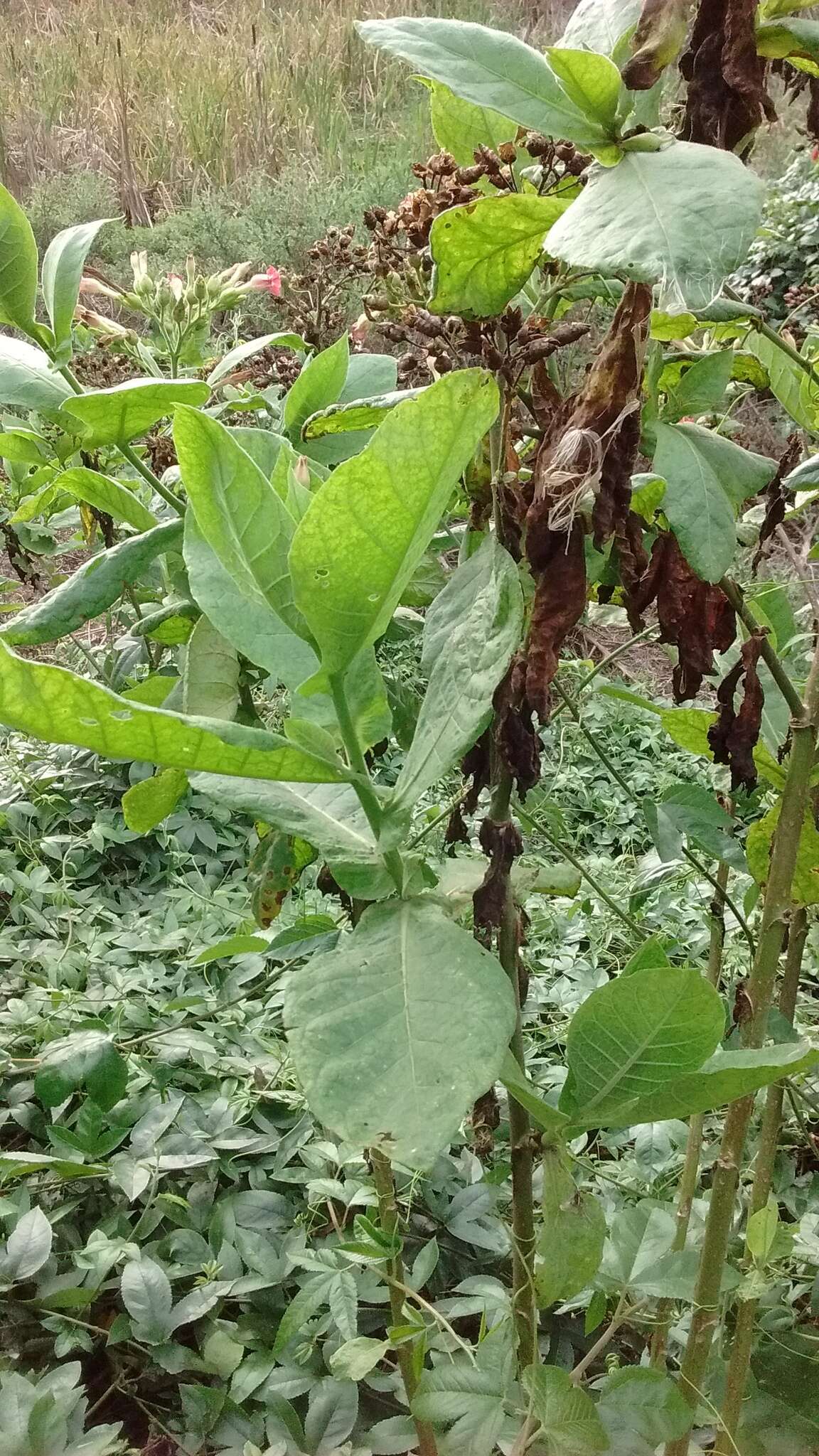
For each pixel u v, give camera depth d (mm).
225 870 3277
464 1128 1889
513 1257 1070
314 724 844
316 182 6883
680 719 1392
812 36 833
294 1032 718
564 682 2580
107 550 1186
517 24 9242
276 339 1486
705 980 772
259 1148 2137
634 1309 1249
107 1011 2475
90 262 6617
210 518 797
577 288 1003
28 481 2318
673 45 796
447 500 747
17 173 8352
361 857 836
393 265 1110
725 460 1002
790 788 1072
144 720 706
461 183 979
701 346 1368
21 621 1143
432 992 724
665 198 738
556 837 1833
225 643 1196
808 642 1602
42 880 2900
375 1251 1293
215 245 6375
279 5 10195
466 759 946
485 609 810
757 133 881
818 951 1909
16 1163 1929
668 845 1338
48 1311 1849
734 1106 1116
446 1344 1543
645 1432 1104
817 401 1320
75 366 2572
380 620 776
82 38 9391
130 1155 2051
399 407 677
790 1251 1286
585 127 809
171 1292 1910
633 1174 1941
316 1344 1872
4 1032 2350
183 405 752
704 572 944
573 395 897
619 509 860
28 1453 1511
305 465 963
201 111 8227
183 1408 1765
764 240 5301
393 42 841
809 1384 1522
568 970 2717
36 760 3348
